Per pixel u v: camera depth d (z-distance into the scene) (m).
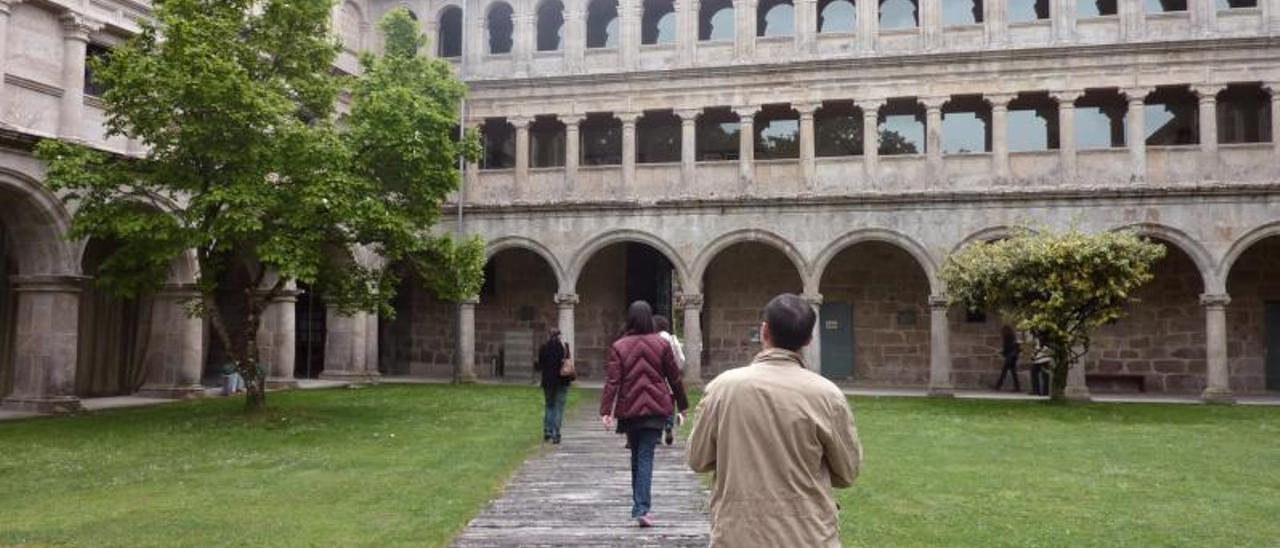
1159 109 27.02
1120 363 28.06
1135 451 14.52
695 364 27.38
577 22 29.41
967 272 22.45
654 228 28.03
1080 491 11.07
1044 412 20.59
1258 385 27.25
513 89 29.59
